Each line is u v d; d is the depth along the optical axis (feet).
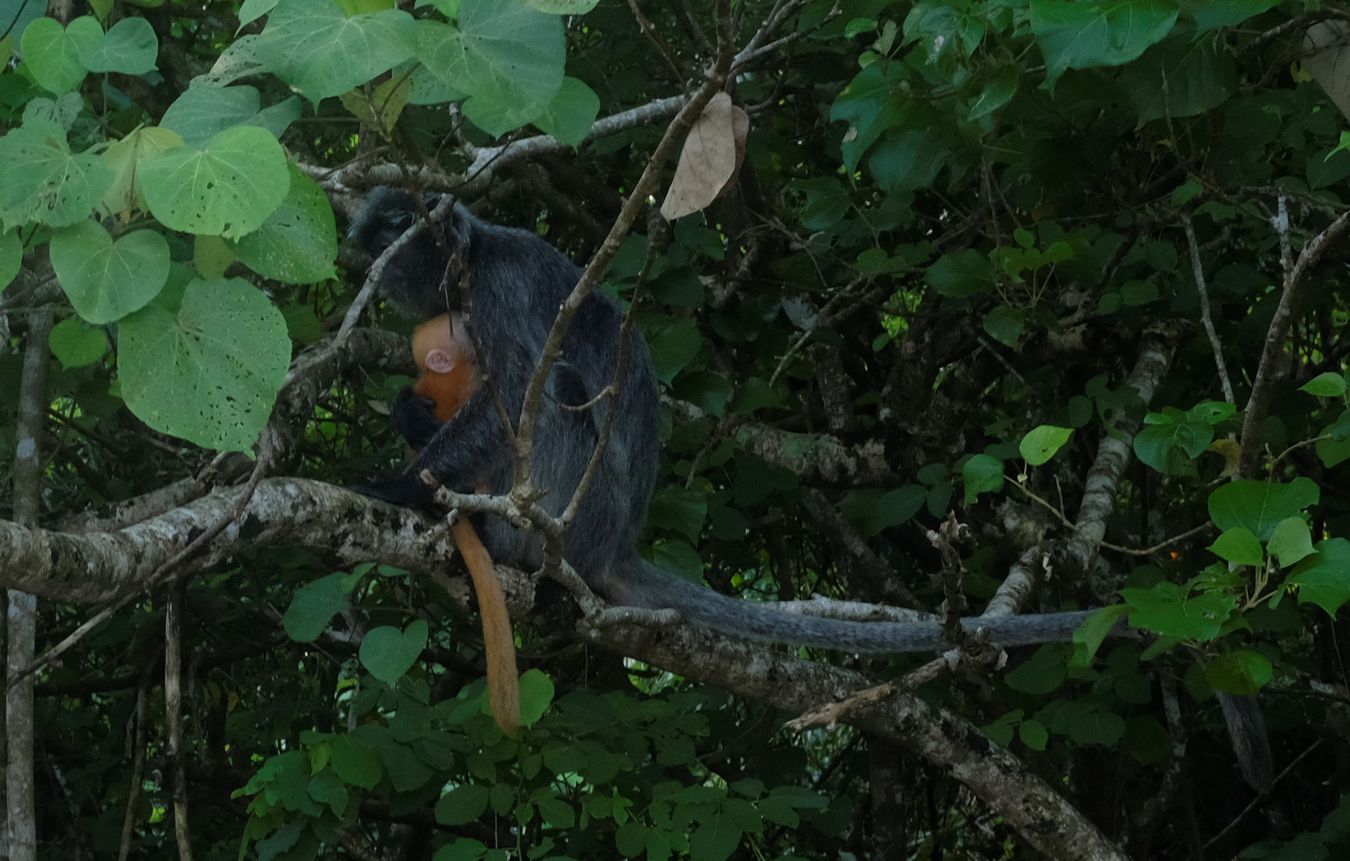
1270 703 17.94
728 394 15.65
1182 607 9.20
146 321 7.40
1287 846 15.62
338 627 20.48
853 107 12.54
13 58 10.93
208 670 19.30
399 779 13.20
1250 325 17.31
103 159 7.32
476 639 19.65
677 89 18.69
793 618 14.26
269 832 14.20
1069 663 12.75
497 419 13.92
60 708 19.61
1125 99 12.81
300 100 7.85
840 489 18.35
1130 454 18.16
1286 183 16.12
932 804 21.26
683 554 14.85
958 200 19.12
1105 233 16.89
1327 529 18.42
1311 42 12.62
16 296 10.54
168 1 16.69
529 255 15.35
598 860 17.04
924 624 13.92
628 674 21.27
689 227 15.83
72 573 9.11
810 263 17.97
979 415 21.36
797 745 21.66
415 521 12.13
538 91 7.40
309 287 18.48
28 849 11.90
